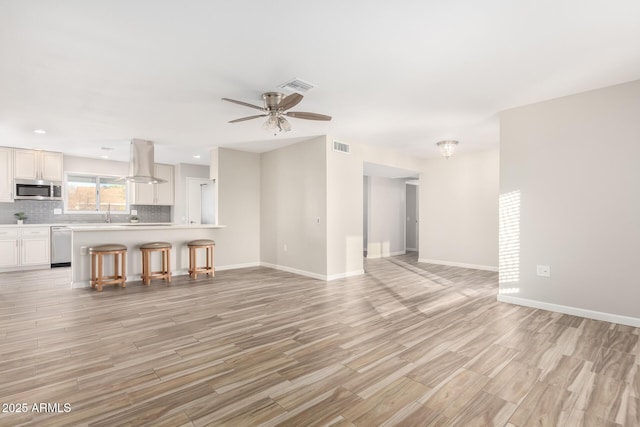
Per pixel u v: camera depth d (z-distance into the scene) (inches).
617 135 126.0
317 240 216.8
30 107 149.7
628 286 124.0
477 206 260.1
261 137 213.3
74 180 280.8
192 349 102.7
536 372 88.4
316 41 95.0
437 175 285.9
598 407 72.7
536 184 146.0
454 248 273.7
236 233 254.8
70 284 195.6
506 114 155.3
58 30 88.0
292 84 125.4
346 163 222.5
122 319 131.2
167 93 134.0
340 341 109.6
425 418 68.8
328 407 72.6
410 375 86.8
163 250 201.9
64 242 259.1
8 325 123.3
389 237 349.1
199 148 247.0
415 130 194.7
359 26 87.3
